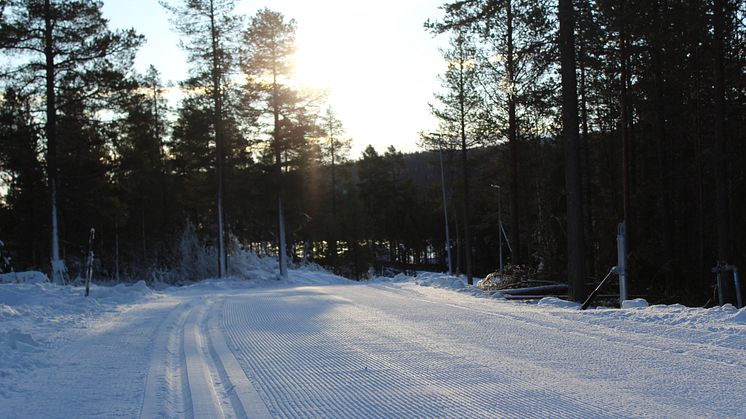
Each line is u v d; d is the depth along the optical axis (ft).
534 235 124.67
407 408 18.86
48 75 90.68
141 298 60.03
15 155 93.56
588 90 92.53
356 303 51.19
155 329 37.24
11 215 123.34
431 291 63.93
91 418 18.47
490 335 32.14
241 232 178.29
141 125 135.54
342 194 258.78
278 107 125.08
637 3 64.03
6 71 89.76
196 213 165.17
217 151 120.37
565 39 57.31
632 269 85.66
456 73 119.44
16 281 72.79
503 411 18.26
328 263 232.32
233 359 27.37
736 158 78.69
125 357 28.22
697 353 25.67
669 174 85.81
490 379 22.35
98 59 92.99
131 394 21.38
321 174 232.32
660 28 67.77
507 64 75.72
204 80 117.60
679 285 82.69
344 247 234.99
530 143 108.06
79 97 93.71
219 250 119.75
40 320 40.11
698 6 64.28
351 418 18.01
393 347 29.45
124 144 135.13
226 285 106.01
